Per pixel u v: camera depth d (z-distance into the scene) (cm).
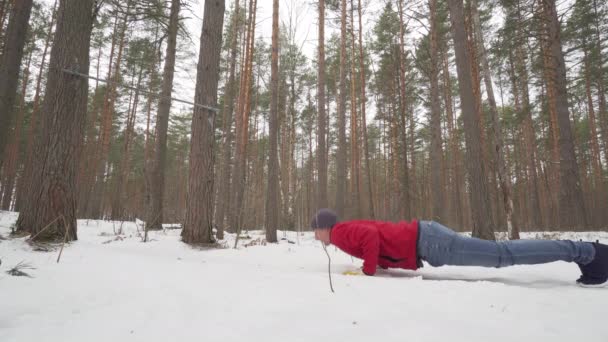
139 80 1819
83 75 441
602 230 957
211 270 294
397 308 179
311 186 2505
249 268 325
